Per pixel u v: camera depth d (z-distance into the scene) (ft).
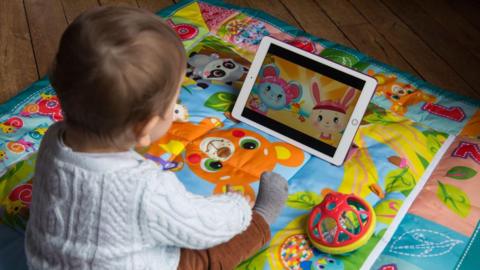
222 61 5.14
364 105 4.20
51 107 4.68
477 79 5.92
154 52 2.56
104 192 2.72
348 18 6.81
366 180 4.14
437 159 4.31
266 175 3.80
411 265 3.58
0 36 6.22
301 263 3.61
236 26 5.59
